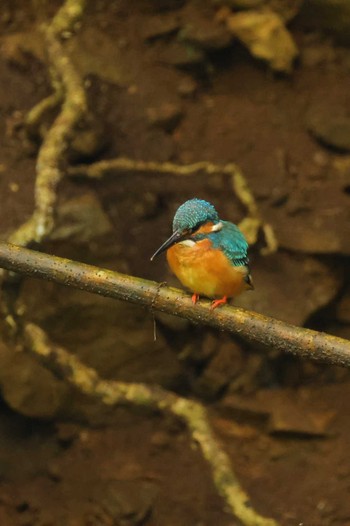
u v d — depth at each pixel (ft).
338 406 39.93
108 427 39.73
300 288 38.73
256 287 38.34
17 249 21.94
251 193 39.29
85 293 37.22
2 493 38.68
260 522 33.32
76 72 37.63
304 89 42.09
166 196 39.37
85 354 38.09
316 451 38.96
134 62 41.57
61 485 38.93
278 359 40.09
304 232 38.73
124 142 39.73
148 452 39.37
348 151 40.75
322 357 21.17
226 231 24.38
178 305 21.84
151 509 38.01
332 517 37.32
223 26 41.60
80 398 38.91
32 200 37.29
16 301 33.53
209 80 41.96
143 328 38.34
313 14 42.24
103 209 38.45
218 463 33.47
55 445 39.60
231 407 39.47
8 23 42.50
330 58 42.70
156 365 39.01
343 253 38.45
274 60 41.16
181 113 40.86
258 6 42.11
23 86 40.50
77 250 36.65
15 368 37.60
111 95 40.47
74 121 36.32
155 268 38.19
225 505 37.91
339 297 40.04
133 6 42.57
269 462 38.88
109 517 37.91
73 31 40.09
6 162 38.47
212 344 39.29
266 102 41.75
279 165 40.09
